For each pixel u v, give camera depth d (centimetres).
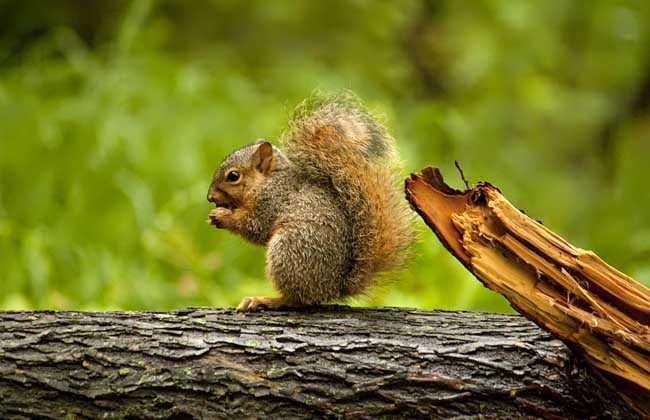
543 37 1894
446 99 1839
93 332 627
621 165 1686
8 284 1068
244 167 751
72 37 1686
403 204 724
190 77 1407
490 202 603
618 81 1988
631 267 1242
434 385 607
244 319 654
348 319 657
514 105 1830
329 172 720
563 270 595
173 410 604
